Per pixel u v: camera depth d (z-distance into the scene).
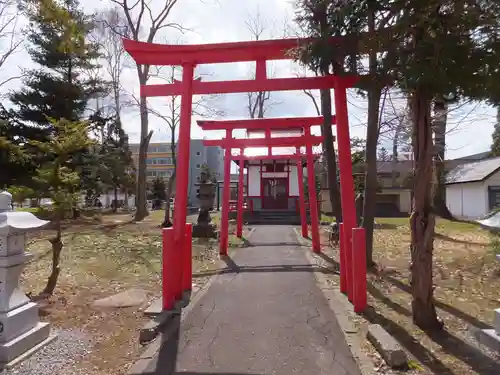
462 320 5.00
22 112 19.89
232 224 19.91
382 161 21.23
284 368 3.70
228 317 5.20
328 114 10.62
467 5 3.53
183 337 4.51
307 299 6.03
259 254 10.60
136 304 5.91
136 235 13.86
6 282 4.05
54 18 6.71
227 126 10.82
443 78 3.61
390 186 27.72
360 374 3.56
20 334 4.08
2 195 4.30
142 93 6.31
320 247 11.45
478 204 21.94
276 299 6.05
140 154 21.31
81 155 19.27
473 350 4.04
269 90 6.19
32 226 4.24
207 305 5.75
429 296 4.72
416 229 4.75
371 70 4.26
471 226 15.98
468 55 3.58
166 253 5.54
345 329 4.67
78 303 5.95
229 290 6.65
